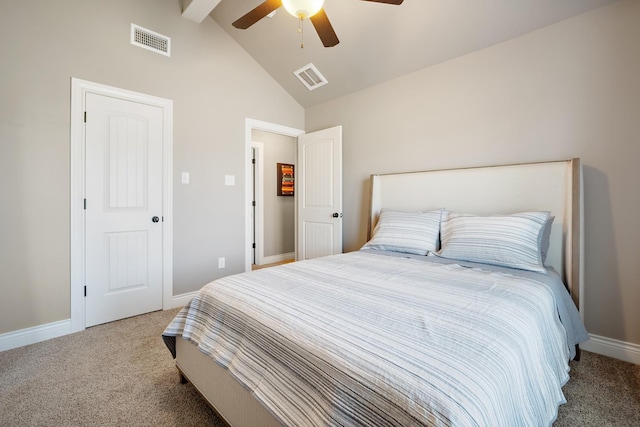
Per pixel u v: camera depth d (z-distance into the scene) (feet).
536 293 4.54
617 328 6.34
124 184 8.36
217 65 10.30
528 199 7.09
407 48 8.71
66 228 7.40
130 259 8.51
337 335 3.03
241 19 6.53
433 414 2.04
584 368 5.94
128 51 8.37
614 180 6.29
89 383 5.43
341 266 6.19
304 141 12.54
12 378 5.56
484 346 2.78
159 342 7.04
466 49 8.11
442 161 8.80
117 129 8.22
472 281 5.03
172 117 9.25
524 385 2.80
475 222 6.92
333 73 10.61
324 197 11.73
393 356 2.61
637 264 6.11
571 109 6.73
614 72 6.23
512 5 6.83
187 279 9.68
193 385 4.86
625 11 6.07
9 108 6.64
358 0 7.93
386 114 10.16
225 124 10.52
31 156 6.92
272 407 3.12
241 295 4.36
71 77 7.43
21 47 6.77
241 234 10.98
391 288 4.61
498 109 7.75
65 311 7.42
